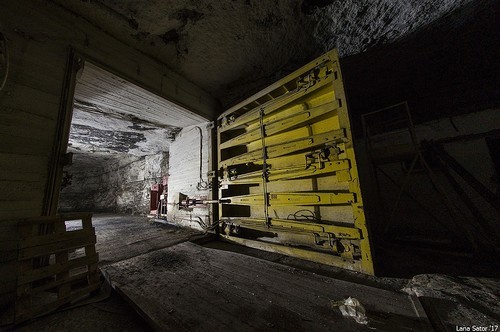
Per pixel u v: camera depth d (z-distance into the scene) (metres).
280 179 3.90
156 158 10.17
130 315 2.04
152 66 4.13
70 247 2.27
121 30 3.41
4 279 2.06
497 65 4.00
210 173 5.46
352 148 2.94
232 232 4.75
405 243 4.06
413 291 2.17
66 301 2.12
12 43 2.36
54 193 2.54
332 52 3.28
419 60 4.06
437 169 4.63
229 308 1.94
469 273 2.62
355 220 2.86
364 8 3.05
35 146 2.44
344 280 2.59
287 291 2.25
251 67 4.49
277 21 3.34
